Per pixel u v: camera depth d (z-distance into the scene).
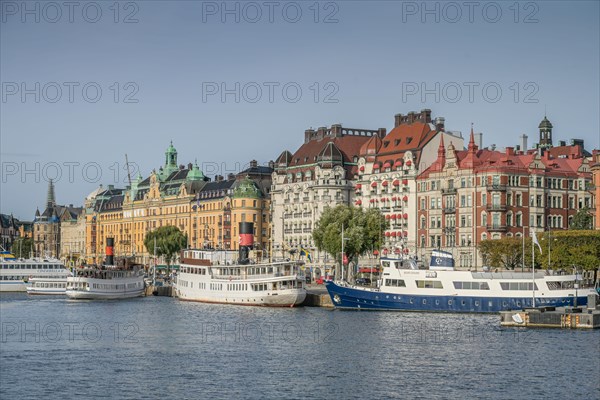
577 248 170.38
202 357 107.31
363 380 93.56
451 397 86.44
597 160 190.00
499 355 106.88
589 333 124.81
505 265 183.50
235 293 180.88
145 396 86.94
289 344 116.88
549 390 89.00
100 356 108.56
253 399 85.69
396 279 154.50
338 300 159.62
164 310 170.12
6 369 100.00
